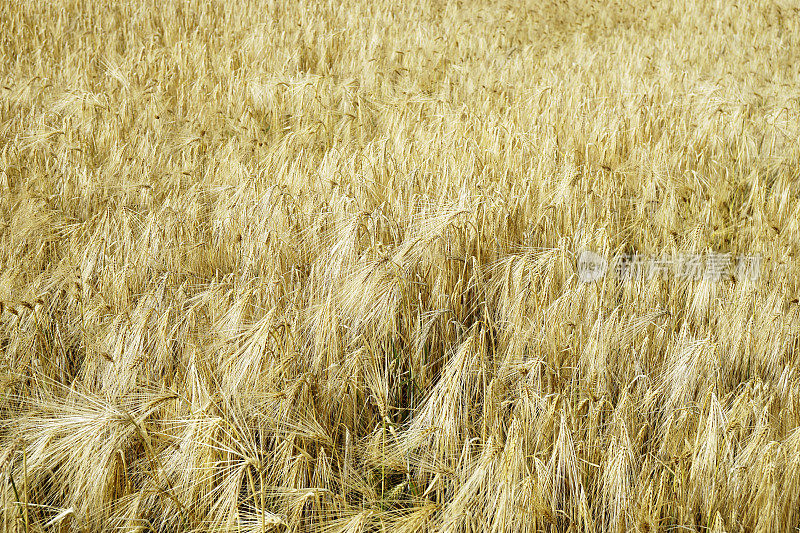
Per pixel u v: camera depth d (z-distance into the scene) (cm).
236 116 605
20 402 262
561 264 341
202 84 663
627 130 573
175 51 764
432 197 421
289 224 383
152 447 233
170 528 231
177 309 304
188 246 366
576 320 313
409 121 574
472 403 288
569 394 280
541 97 658
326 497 232
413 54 819
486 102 643
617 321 315
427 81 751
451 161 461
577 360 299
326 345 290
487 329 339
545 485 229
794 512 232
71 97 575
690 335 310
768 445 228
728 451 240
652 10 1209
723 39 1002
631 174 493
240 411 246
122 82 638
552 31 1070
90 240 351
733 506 231
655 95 680
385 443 262
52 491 239
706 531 234
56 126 556
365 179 432
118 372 266
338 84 710
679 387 277
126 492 226
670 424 257
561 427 231
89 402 238
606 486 230
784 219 451
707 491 235
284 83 634
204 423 219
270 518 208
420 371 307
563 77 775
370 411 291
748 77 800
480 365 283
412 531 206
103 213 389
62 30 832
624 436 235
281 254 359
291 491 221
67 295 332
